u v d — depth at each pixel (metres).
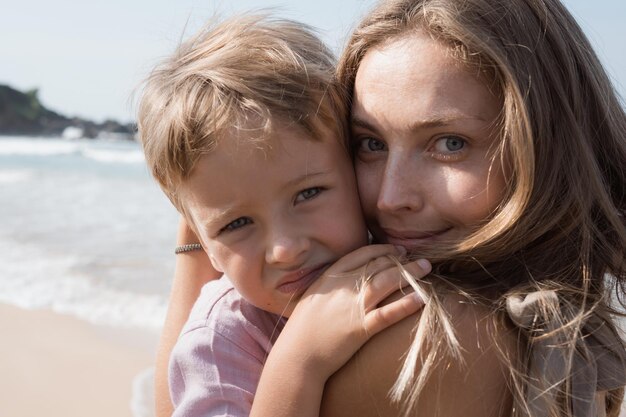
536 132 1.63
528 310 1.55
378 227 1.80
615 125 1.88
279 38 1.88
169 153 1.76
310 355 1.60
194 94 1.75
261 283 1.77
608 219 1.72
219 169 1.71
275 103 1.70
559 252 1.69
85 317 6.21
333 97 1.78
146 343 5.61
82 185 17.48
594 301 1.66
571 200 1.66
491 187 1.61
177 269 2.38
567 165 1.68
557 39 1.72
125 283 7.22
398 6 1.71
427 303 1.55
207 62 1.80
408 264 1.63
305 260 1.76
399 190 1.66
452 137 1.62
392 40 1.70
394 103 1.65
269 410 1.59
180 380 1.86
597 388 1.63
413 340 1.55
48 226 10.86
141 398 4.62
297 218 1.74
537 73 1.65
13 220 11.50
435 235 1.68
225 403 1.77
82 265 7.98
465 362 1.55
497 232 1.58
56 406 4.57
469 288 1.64
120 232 10.30
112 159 27.55
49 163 25.05
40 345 5.59
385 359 1.56
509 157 1.60
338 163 1.78
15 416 4.45
